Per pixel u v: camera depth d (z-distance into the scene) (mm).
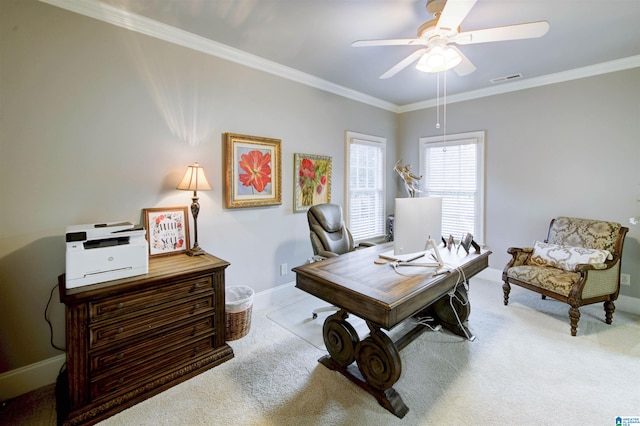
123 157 2279
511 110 3754
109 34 2178
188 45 2561
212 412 1739
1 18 1805
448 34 1859
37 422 1699
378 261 2307
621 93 3039
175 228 2537
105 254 1794
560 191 3459
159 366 1962
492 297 3410
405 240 2064
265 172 3137
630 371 2064
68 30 2018
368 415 1704
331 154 3863
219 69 2764
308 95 3533
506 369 2111
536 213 3645
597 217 3234
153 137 2418
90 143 2135
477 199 4098
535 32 1790
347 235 3262
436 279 1905
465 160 4191
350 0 2023
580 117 3285
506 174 3846
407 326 2760
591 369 2094
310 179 3598
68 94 2035
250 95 2996
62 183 2039
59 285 1800
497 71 3303
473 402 1796
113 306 1763
